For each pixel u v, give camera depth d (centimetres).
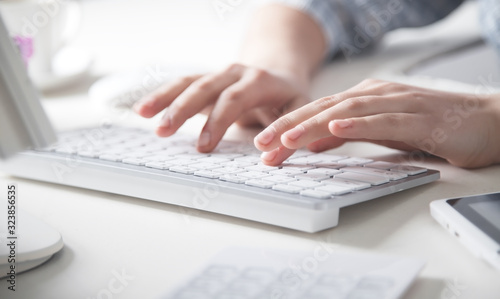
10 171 61
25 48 91
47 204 54
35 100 49
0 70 47
